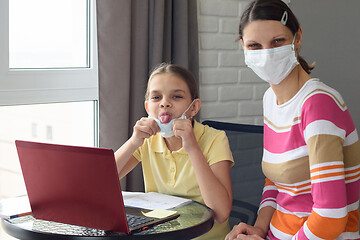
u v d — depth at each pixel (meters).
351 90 2.54
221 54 2.62
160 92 1.67
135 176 2.29
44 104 2.24
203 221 1.41
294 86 1.47
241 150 1.94
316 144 1.35
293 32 1.45
